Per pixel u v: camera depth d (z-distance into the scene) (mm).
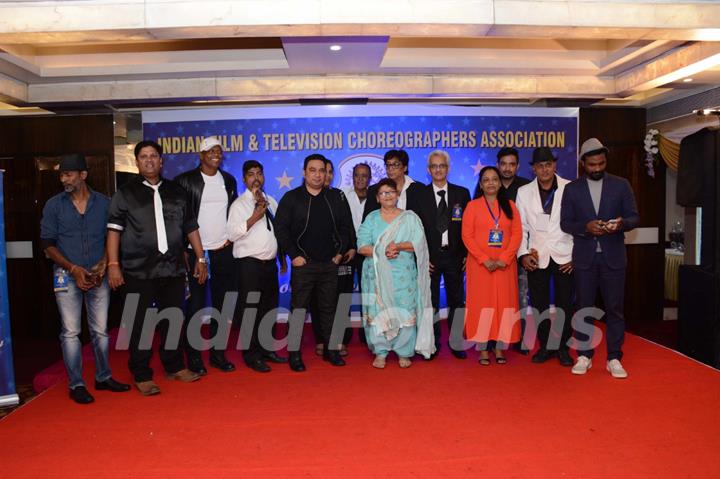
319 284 4656
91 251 3949
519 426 3391
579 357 4449
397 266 4598
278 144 6492
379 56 5605
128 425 3518
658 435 3236
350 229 4727
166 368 4402
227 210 4836
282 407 3787
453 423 3457
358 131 6520
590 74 6461
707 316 4883
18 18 4074
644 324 7273
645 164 7473
